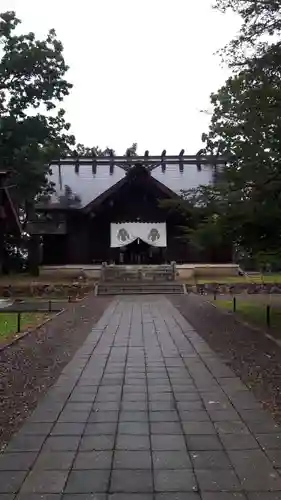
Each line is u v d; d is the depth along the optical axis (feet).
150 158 132.67
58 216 114.01
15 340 35.99
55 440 15.37
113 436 15.69
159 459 13.75
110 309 60.49
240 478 12.52
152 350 31.94
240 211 41.27
